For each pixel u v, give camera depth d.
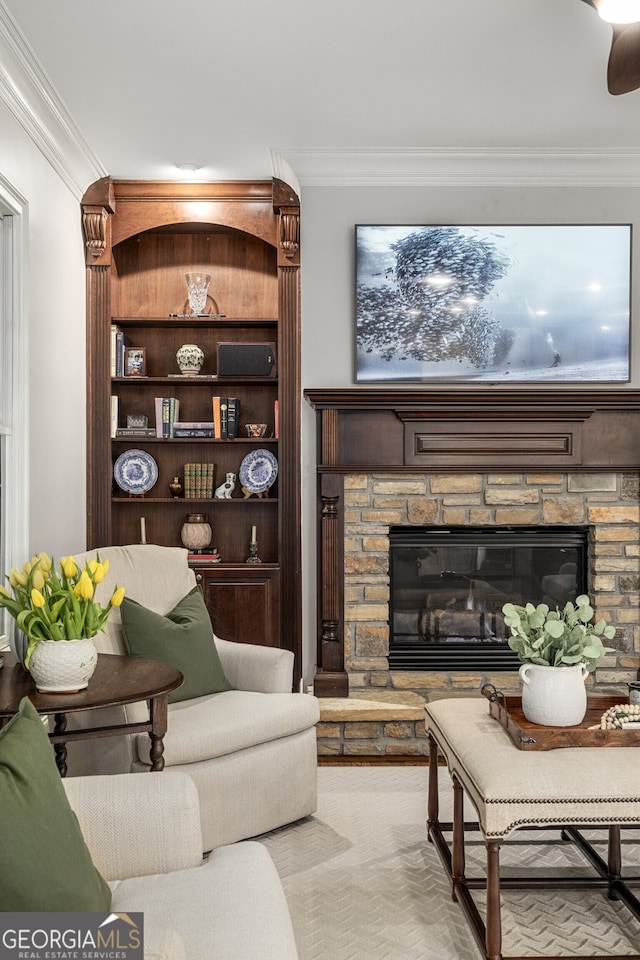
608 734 2.18
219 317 4.54
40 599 2.34
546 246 4.30
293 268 4.37
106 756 2.64
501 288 4.31
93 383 4.40
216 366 4.81
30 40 2.98
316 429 4.27
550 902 2.46
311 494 4.38
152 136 3.86
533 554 4.38
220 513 4.73
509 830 1.97
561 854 2.78
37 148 3.52
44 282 3.63
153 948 1.24
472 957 2.15
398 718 3.90
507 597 4.38
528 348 4.31
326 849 2.80
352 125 3.79
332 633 4.22
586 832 3.01
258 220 4.45
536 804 1.97
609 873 2.46
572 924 2.32
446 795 3.34
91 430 4.41
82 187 4.23
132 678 2.50
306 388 4.31
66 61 3.14
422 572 4.37
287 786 2.93
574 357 4.32
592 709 2.46
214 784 2.71
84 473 4.36
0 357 3.32
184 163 4.19
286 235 4.32
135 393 4.76
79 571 2.53
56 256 3.84
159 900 1.57
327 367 4.36
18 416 3.34
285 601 4.39
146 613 3.00
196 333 4.79
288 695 3.07
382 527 4.23
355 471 4.17
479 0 2.74
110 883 1.67
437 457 4.21
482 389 4.27
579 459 4.21
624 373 4.32
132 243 4.75
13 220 3.34
